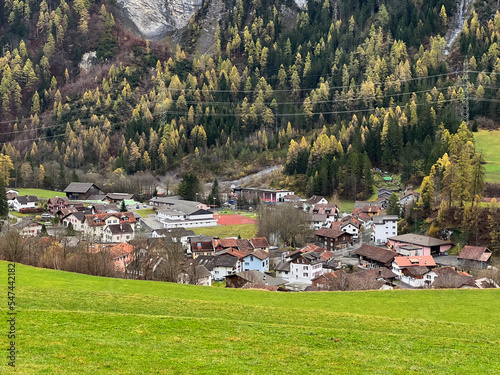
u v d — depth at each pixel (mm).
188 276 90688
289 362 36906
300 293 61406
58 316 43531
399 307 55625
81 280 60281
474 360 39000
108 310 48281
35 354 34750
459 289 62562
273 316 49281
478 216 132625
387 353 39844
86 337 38938
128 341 38906
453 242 132625
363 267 122500
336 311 53531
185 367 34812
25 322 41312
